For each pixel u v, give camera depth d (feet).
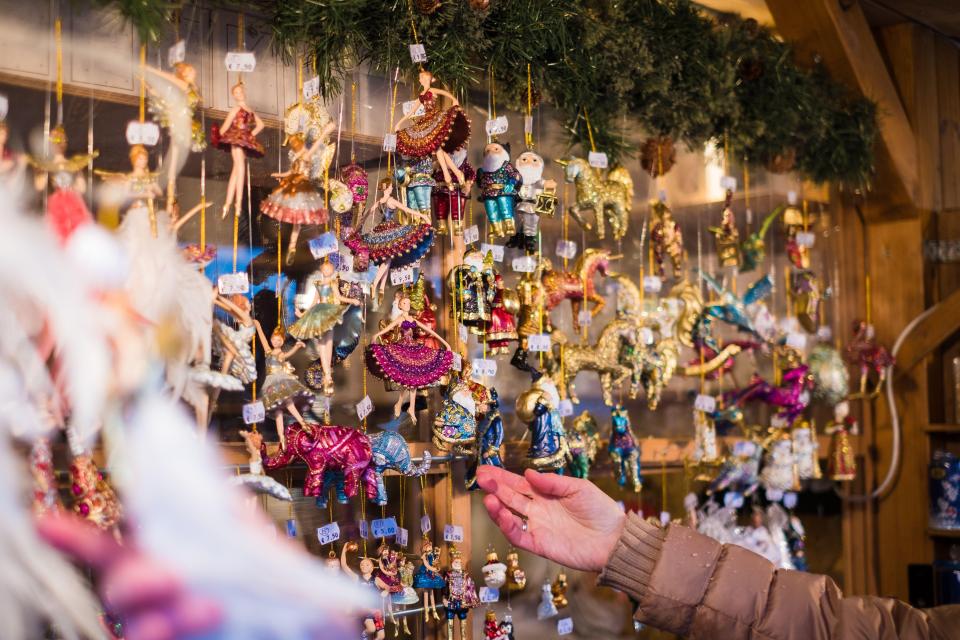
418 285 5.88
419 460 5.74
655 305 7.60
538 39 6.03
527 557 7.58
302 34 5.24
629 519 3.51
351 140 6.03
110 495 4.18
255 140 4.99
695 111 7.38
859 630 3.17
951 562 9.12
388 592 5.57
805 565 8.59
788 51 8.14
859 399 9.82
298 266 5.96
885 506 9.85
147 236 4.30
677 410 8.71
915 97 9.71
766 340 8.21
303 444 5.09
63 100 4.94
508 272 7.31
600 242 8.13
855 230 10.03
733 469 8.07
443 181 5.84
